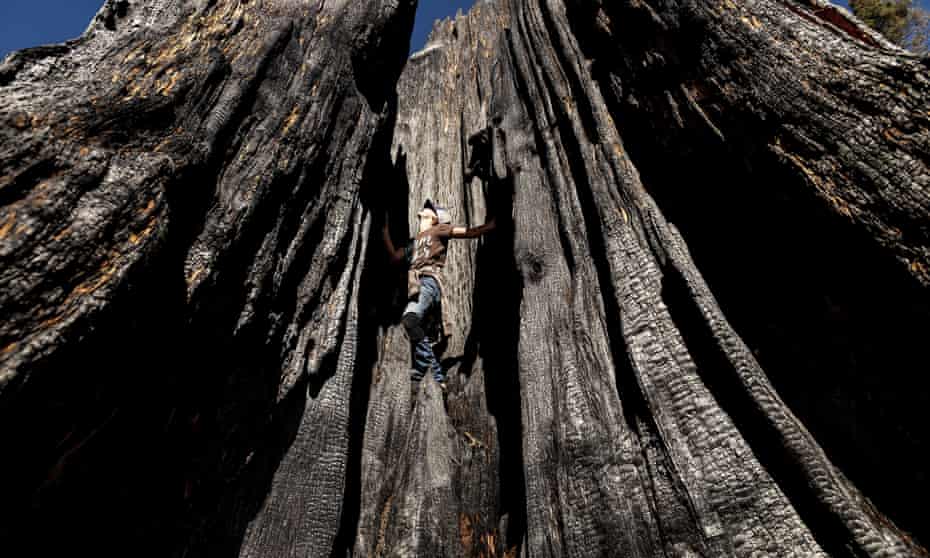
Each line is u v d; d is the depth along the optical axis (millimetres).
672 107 4918
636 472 4012
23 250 2441
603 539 3893
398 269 7586
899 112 3367
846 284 3734
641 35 5180
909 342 3379
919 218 3178
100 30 3920
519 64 7684
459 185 9711
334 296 5293
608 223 5016
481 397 6809
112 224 2816
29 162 2684
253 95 4469
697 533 3541
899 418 3420
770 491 3445
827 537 3215
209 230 3760
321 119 5172
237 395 4164
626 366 4398
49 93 3131
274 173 4359
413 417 6090
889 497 3344
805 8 4215
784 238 4234
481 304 7707
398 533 5055
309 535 4387
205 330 3762
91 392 2748
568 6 6734
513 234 6551
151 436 3424
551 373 5055
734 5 4344
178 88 3770
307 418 4777
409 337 6355
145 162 3166
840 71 3693
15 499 2508
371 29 6152
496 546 5391
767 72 4039
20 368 2244
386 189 7781
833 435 3660
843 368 3744
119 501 3250
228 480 4105
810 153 3736
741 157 4363
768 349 4168
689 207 5086
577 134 5828
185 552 3779
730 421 3768
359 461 5672
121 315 2816
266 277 4246
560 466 4406
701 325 4066
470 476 5984
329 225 5301
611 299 4773
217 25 4488
